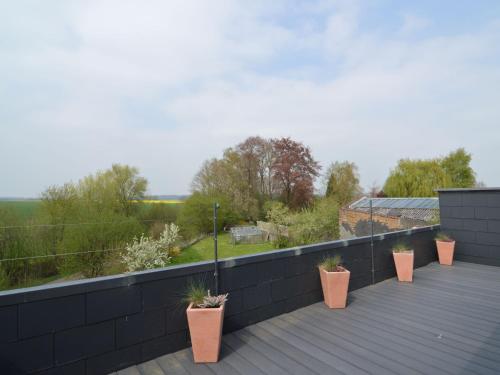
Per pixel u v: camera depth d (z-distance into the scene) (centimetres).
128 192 1770
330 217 1505
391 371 213
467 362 226
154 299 236
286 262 335
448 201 604
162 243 1065
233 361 230
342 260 400
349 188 2761
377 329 288
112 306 215
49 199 1183
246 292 298
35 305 183
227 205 2422
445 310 337
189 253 1498
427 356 235
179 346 249
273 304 320
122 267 977
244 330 288
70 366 196
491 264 548
